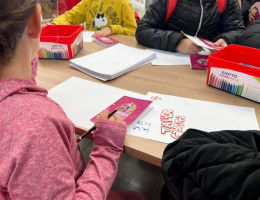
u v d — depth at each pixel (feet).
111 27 5.04
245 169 1.05
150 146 2.00
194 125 2.22
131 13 6.37
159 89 2.85
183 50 3.93
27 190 1.31
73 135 1.79
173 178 1.35
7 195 1.42
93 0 6.50
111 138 1.99
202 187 1.17
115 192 2.64
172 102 2.58
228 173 1.08
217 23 4.80
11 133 1.27
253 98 2.59
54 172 1.35
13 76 1.36
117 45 4.08
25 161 1.27
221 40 4.03
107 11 6.38
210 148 1.24
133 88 2.87
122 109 2.42
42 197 1.34
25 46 1.36
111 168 1.90
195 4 4.53
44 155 1.30
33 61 1.72
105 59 3.51
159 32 4.20
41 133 1.30
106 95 2.71
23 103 1.33
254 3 6.07
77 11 6.48
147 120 2.30
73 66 3.40
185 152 1.32
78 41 3.90
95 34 4.73
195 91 2.81
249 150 1.21
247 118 2.32
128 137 2.10
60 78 3.09
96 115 2.36
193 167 1.25
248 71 2.51
